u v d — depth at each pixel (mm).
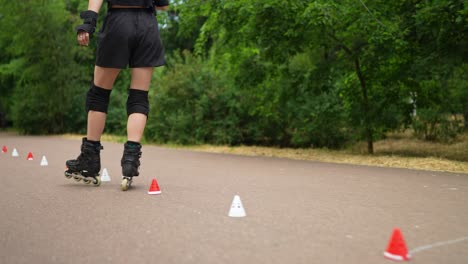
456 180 6203
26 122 21875
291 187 5492
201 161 9164
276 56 10141
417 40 9078
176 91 15555
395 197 4820
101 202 4367
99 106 5242
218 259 2684
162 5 5391
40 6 21219
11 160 8977
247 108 14336
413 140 13703
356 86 10742
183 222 3574
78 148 12547
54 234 3223
